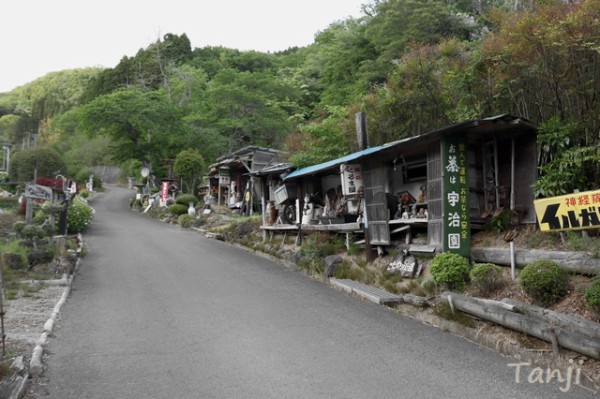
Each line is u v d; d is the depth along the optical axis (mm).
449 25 23594
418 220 9500
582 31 7508
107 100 34656
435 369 5758
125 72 55281
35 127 70688
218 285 10805
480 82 10133
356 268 10844
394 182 11648
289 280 11320
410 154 10766
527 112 9352
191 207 26625
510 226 8805
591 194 6645
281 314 8375
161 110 35906
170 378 5594
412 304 8305
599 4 7305
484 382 5340
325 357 6246
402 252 9930
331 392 5168
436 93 12031
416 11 23641
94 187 52125
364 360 6117
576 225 6840
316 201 14484
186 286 10703
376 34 26812
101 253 15492
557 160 8078
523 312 6488
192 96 43375
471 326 6980
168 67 46031
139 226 24672
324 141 16172
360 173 11430
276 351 6492
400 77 13062
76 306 8969
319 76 40844
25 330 7289
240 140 38156
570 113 8445
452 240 8695
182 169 32312
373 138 14086
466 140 8969
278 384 5391
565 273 6664
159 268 12906
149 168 38250
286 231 15461
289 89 38594
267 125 35406
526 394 5016
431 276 8734
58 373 5738
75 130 64062
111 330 7492
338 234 12977
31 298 9375
